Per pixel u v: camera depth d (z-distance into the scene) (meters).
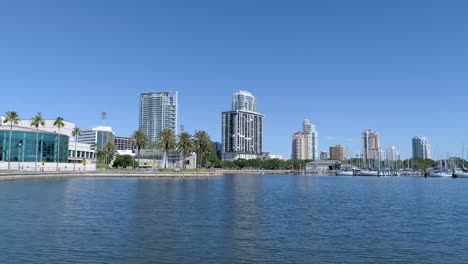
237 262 25.53
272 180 183.88
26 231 33.66
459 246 30.80
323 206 59.62
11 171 120.44
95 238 31.55
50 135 170.25
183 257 26.48
